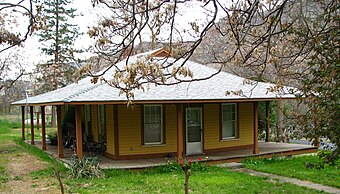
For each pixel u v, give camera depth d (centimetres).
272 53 567
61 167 1177
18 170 1184
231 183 943
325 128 557
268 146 1523
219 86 1366
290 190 877
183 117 1350
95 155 1327
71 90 1373
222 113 1449
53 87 2845
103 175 1027
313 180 980
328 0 527
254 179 994
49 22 2811
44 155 1449
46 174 1093
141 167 1105
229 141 1458
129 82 379
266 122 1683
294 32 539
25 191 900
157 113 1314
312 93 577
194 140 1374
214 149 1415
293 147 1486
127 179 992
